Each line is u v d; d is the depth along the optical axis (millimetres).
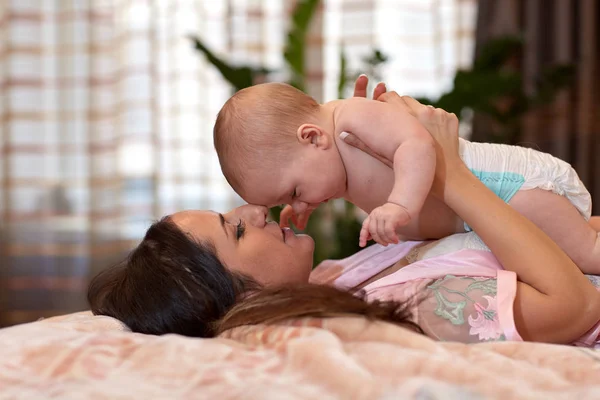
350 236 2926
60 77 3873
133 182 3883
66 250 3896
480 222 1129
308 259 1217
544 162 1254
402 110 1210
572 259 1249
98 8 3877
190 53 3859
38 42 3879
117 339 859
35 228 3893
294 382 740
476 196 1146
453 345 868
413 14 3875
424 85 3883
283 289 998
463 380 736
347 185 1275
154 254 1124
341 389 713
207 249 1120
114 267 1313
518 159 1253
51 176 3904
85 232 3900
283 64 3852
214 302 1088
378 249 1380
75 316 1296
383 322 918
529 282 1098
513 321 1022
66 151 3883
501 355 833
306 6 3008
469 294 1056
